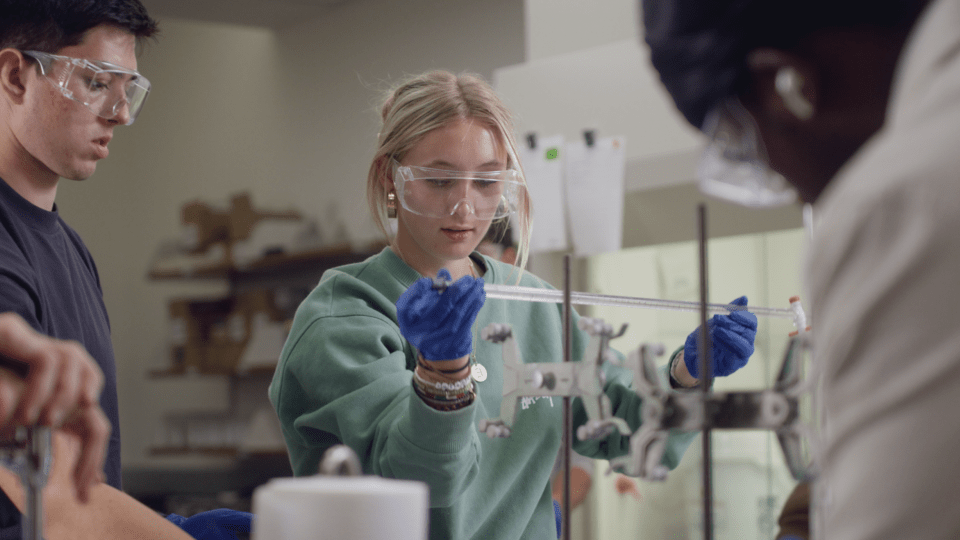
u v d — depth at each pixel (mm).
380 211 1510
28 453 744
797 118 604
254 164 5535
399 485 605
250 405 5602
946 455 484
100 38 1435
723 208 2479
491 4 4336
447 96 1375
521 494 1450
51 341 741
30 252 1412
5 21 1375
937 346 487
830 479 557
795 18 580
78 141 1438
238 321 5430
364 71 4914
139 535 940
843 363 529
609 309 2676
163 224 6121
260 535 596
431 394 1087
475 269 1578
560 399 1503
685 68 656
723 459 2604
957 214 481
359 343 1314
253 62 5555
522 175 1430
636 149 2570
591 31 2738
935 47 532
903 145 520
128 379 6250
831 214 547
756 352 2469
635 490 2744
